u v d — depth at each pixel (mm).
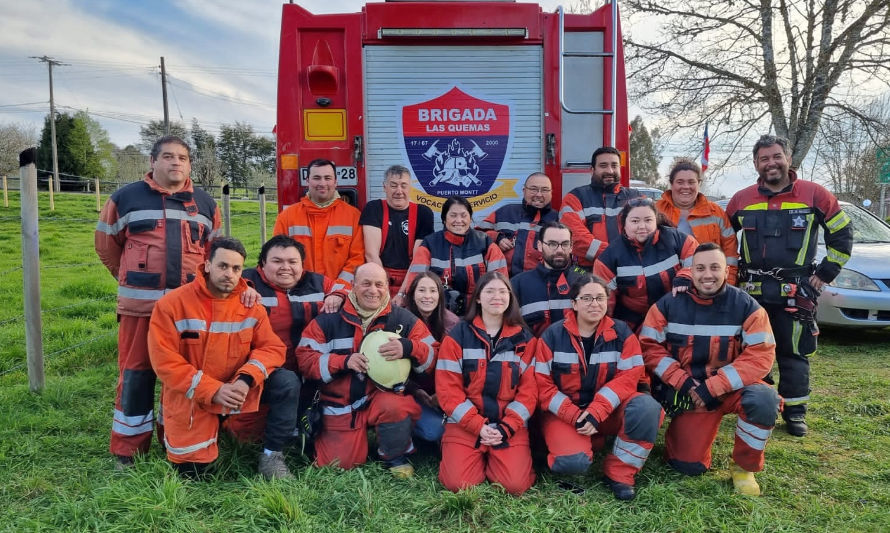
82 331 7246
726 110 14125
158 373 3314
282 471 3457
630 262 4074
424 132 4867
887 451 3971
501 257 4340
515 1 4855
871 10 12117
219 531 2844
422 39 4801
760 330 3516
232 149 67500
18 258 13352
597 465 3771
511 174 4957
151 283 3658
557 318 4027
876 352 6617
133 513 2900
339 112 4801
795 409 4324
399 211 4543
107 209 3740
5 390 4992
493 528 2928
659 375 3648
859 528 3002
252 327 3527
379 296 3652
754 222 4453
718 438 4281
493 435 3355
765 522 2980
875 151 14945
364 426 3635
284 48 4727
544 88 4914
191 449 3369
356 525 2957
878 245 7551
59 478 3490
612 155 4582
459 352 3551
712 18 13984
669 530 2932
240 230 19172
